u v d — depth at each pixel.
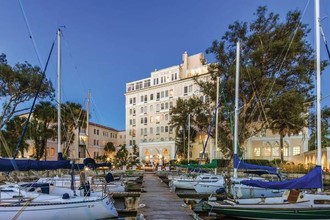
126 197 20.41
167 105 72.94
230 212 13.58
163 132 73.06
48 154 54.75
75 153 43.44
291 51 33.22
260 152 54.06
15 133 40.44
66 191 14.73
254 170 18.50
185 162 49.03
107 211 13.21
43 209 11.54
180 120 51.78
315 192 13.48
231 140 35.44
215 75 39.88
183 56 73.62
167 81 74.50
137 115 79.06
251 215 13.20
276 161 39.31
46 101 42.72
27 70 37.78
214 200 15.72
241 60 35.25
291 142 51.62
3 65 36.06
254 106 35.81
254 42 36.53
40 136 42.88
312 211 12.39
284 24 35.09
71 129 42.47
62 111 41.00
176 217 13.06
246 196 16.64
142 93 78.94
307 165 35.97
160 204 16.41
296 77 35.62
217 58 38.66
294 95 32.56
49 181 19.23
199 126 46.16
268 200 14.06
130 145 79.12
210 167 26.08
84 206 12.51
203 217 14.29
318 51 13.73
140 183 31.20
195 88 66.31
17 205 11.20
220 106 36.00
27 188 14.05
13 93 37.75
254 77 33.59
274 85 33.59
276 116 35.28
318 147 12.75
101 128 80.31
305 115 35.00
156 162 64.38
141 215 12.83
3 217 10.95
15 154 14.81
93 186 17.83
